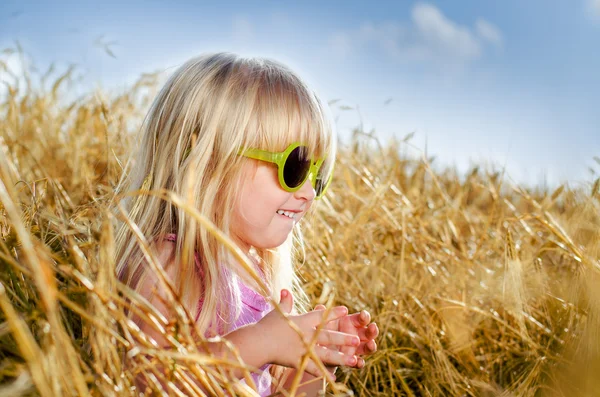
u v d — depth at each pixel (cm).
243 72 167
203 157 160
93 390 109
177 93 170
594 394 155
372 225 274
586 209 222
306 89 171
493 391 181
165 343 135
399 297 227
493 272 233
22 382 92
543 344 209
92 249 127
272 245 167
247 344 138
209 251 156
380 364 212
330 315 144
